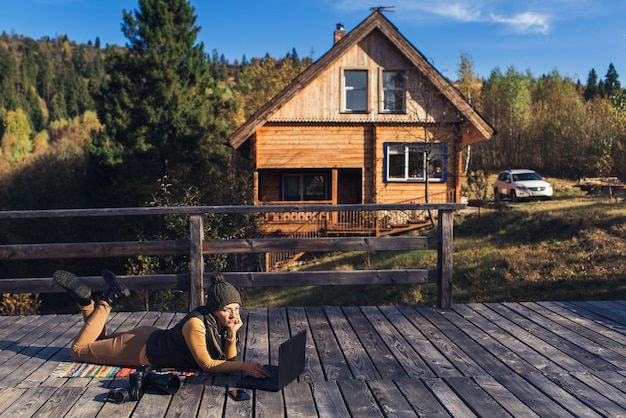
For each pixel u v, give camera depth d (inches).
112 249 248.5
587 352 196.5
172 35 1198.9
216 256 561.0
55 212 232.7
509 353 195.2
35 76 4881.9
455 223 840.9
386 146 935.7
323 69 908.0
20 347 204.4
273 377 166.1
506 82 2003.0
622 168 1562.5
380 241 259.6
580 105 1940.2
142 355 173.6
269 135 931.3
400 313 253.6
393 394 157.5
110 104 1190.9
